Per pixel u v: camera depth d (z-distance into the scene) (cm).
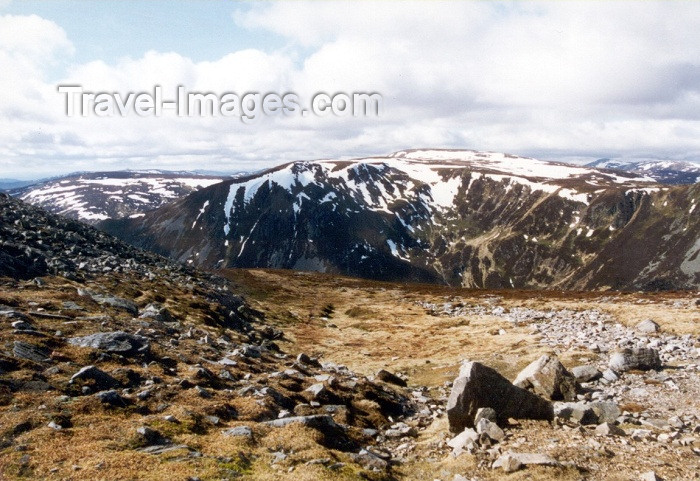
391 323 6394
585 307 5925
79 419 1788
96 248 6069
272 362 3412
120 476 1401
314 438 1944
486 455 1822
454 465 1784
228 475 1505
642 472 1595
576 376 2970
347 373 3462
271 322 6066
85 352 2406
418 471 1827
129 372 2297
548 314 5766
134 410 1966
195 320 4391
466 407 2147
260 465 1630
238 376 2767
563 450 1783
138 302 4331
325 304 8200
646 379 2845
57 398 1903
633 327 4484
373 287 10750
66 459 1492
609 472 1606
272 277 11144
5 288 3428
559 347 3953
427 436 2280
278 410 2294
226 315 5100
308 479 1529
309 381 2908
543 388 2655
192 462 1554
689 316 4491
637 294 7019
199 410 2055
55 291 3644
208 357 3023
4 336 2361
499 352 4119
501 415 2169
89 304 3538
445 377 3591
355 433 2202
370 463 1816
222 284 8069
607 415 2227
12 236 4919
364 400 2728
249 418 2122
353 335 5653
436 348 4684
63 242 5622
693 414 2245
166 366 2580
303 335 5509
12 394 1870
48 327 2698
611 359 3203
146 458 1545
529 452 1784
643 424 2131
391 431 2325
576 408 2220
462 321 5947
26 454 1491
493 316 6275
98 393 1978
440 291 9975
